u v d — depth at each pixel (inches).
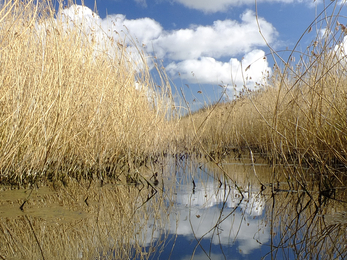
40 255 52.1
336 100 110.7
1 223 65.6
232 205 86.7
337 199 88.8
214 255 54.2
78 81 124.0
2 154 97.0
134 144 150.7
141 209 81.8
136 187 106.5
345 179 108.7
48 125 110.5
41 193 91.7
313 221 71.2
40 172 109.0
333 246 58.1
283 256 54.4
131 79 155.0
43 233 61.4
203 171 141.6
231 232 66.1
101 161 124.2
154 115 172.7
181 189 105.7
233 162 168.7
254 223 71.9
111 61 144.9
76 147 123.5
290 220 73.1
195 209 82.8
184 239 61.9
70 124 119.4
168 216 76.5
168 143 207.8
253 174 130.6
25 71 107.0
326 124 112.1
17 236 59.5
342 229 65.6
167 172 139.7
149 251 55.4
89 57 134.1
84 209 78.5
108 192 98.0
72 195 91.2
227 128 223.3
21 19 109.3
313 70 113.7
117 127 136.3
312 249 57.1
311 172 121.3
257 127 215.9
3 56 98.2
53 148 114.4
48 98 110.4
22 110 104.1
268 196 95.0
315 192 97.1
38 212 74.0
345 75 110.5
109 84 138.7
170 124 205.2
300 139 122.7
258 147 214.8
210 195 97.9
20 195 88.3
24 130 101.0
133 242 59.7
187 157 190.2
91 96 130.1
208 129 224.4
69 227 65.4
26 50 109.6
